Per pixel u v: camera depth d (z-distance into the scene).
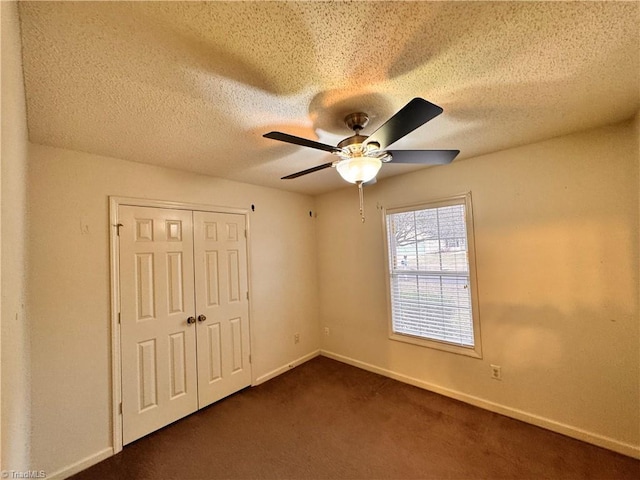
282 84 1.35
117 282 2.22
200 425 2.44
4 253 0.66
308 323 3.84
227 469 1.95
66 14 0.91
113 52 1.09
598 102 1.63
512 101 1.59
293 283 3.68
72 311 2.00
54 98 1.39
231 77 1.28
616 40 1.12
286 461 2.00
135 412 2.26
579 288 2.08
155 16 0.94
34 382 1.83
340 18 0.98
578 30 1.06
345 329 3.68
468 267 2.62
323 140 2.00
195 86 1.34
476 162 2.55
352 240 3.58
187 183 2.71
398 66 1.24
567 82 1.41
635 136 1.83
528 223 2.28
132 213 2.33
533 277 2.27
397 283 3.17
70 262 2.01
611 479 1.74
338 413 2.55
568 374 2.12
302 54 1.14
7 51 0.66
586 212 2.04
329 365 3.61
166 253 2.53
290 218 3.70
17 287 0.98
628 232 1.90
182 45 1.07
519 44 1.13
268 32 1.02
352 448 2.10
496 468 1.86
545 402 2.22
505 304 2.41
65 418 1.94
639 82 1.42
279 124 1.76
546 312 2.21
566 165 2.11
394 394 2.84
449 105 1.62
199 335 2.71
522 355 2.33
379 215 3.29
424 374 2.94
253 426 2.40
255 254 3.27
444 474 1.84
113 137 1.87
